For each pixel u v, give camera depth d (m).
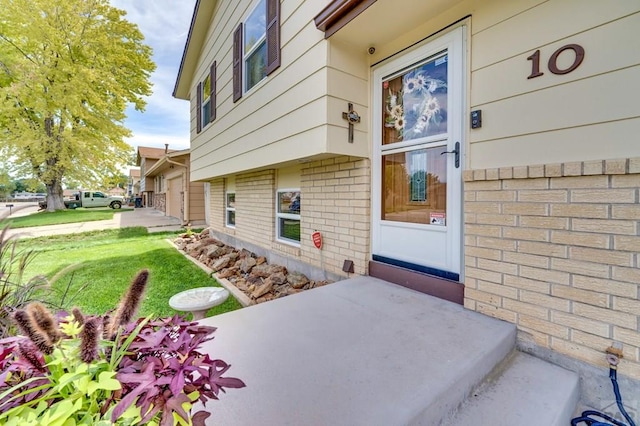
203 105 7.03
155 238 8.65
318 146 2.84
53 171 15.07
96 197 25.44
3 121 13.79
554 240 1.75
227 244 7.12
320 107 2.80
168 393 0.82
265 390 1.28
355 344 1.69
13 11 12.15
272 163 3.71
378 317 2.06
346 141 2.88
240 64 4.65
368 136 3.07
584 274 1.63
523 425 1.29
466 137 2.26
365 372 1.42
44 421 0.70
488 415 1.35
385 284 2.79
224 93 5.49
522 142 1.92
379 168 3.00
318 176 3.75
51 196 17.84
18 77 12.80
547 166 1.77
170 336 1.12
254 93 4.12
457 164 2.33
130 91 15.87
